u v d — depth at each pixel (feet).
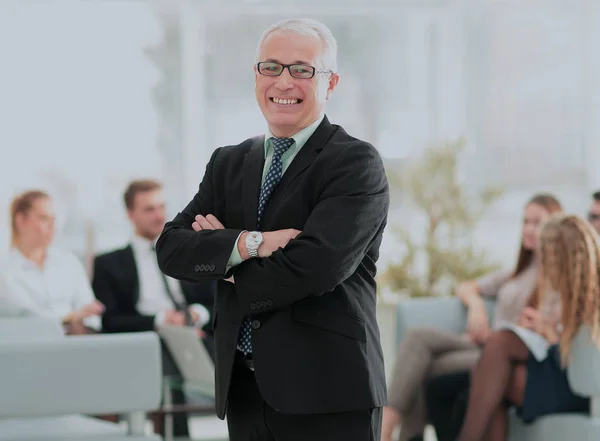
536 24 36.35
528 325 19.79
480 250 32.89
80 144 33.99
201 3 34.86
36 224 24.68
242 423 10.91
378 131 36.68
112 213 34.27
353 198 10.44
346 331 10.47
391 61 36.55
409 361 21.95
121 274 24.89
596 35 35.17
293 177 10.80
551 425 18.90
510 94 36.63
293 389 10.30
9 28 33.22
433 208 31.76
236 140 35.60
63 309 25.20
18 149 33.42
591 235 18.28
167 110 34.86
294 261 10.21
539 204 22.00
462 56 36.58
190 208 11.68
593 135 35.40
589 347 17.85
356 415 10.48
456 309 23.71
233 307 10.75
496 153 36.63
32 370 15.24
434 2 36.47
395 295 30.55
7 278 23.67
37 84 33.55
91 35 33.99
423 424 22.03
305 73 10.80
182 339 20.79
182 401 21.13
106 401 15.52
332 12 36.06
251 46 35.50
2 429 16.56
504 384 19.52
